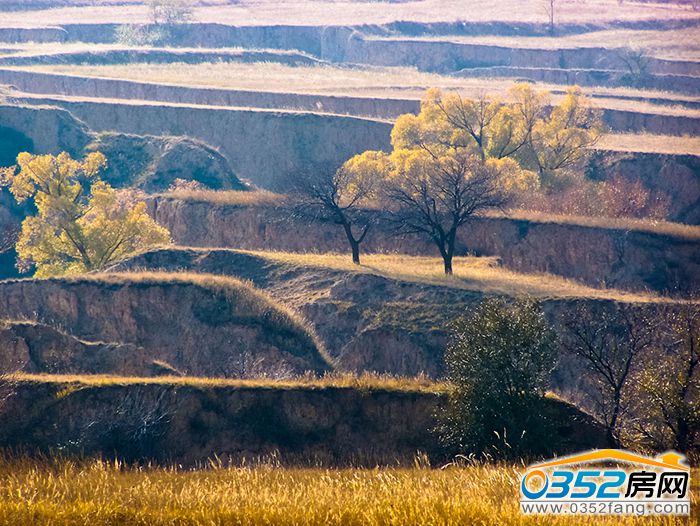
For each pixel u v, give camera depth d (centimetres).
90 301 16175
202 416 10112
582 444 10431
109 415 9894
